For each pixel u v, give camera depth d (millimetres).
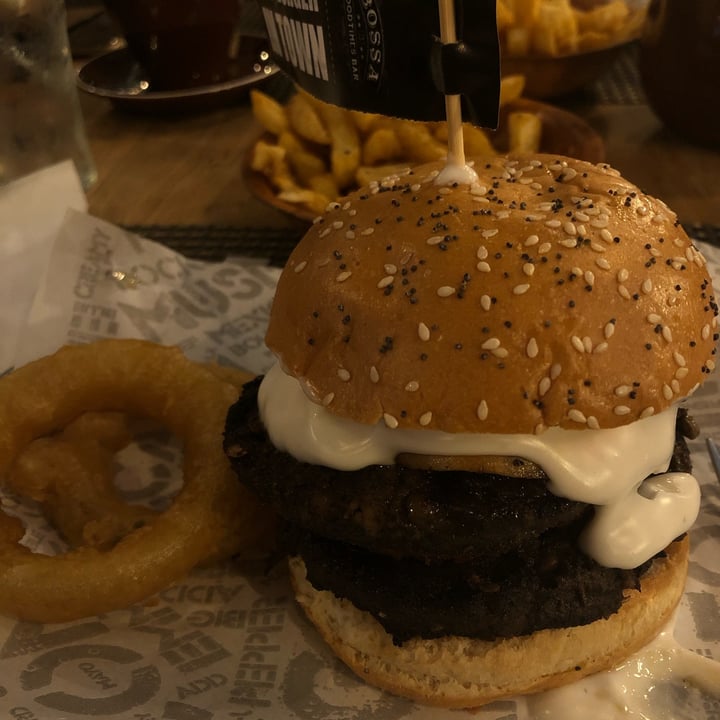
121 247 325
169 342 317
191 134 489
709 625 227
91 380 277
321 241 208
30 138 381
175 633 229
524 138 356
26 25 359
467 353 179
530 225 190
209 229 387
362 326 188
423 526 189
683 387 188
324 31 203
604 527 200
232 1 475
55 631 228
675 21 397
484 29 178
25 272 304
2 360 296
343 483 199
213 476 248
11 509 259
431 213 197
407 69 195
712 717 207
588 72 453
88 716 198
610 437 195
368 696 214
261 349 319
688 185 397
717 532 251
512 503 189
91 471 262
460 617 193
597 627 205
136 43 477
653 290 187
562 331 179
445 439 191
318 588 212
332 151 370
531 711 211
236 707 207
